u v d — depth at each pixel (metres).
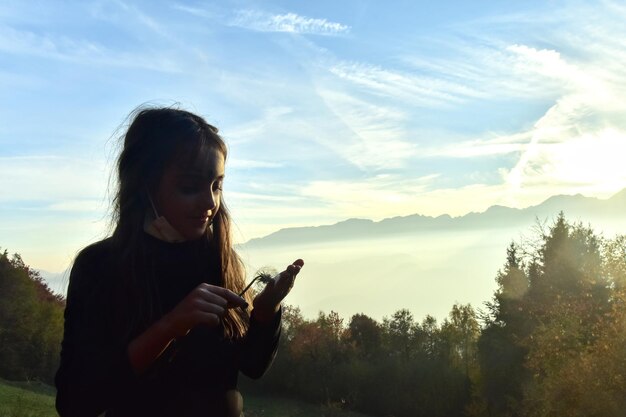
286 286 1.83
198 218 1.78
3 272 44.97
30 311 45.62
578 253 30.80
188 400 1.71
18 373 45.47
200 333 1.78
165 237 1.79
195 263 1.82
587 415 18.88
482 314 36.16
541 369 23.39
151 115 1.80
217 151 1.80
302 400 58.44
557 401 19.98
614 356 18.59
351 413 53.31
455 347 51.72
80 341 1.63
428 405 50.31
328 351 59.53
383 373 53.44
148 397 1.69
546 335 21.64
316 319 63.56
